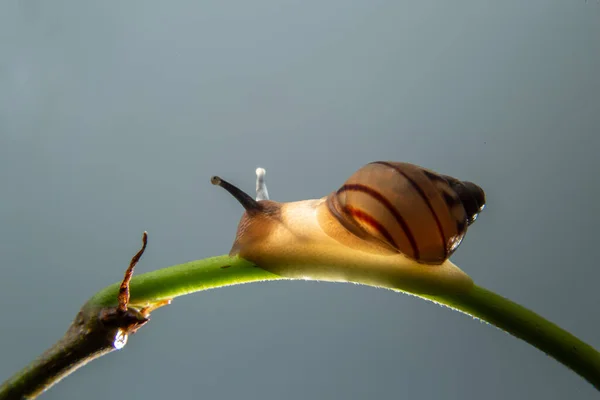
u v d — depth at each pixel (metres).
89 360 0.19
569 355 0.20
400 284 0.20
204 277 0.20
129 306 0.19
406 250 0.20
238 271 0.20
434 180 0.20
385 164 0.20
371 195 0.20
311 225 0.20
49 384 0.19
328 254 0.20
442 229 0.20
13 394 0.19
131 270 0.19
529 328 0.20
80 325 0.19
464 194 0.21
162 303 0.20
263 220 0.20
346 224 0.20
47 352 0.19
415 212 0.20
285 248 0.20
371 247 0.20
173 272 0.20
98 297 0.19
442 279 0.20
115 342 0.19
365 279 0.20
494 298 0.20
